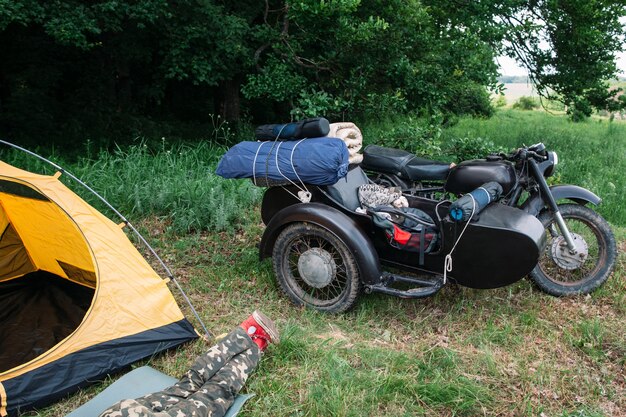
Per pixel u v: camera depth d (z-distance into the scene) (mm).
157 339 3578
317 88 9234
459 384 3283
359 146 4555
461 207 3668
